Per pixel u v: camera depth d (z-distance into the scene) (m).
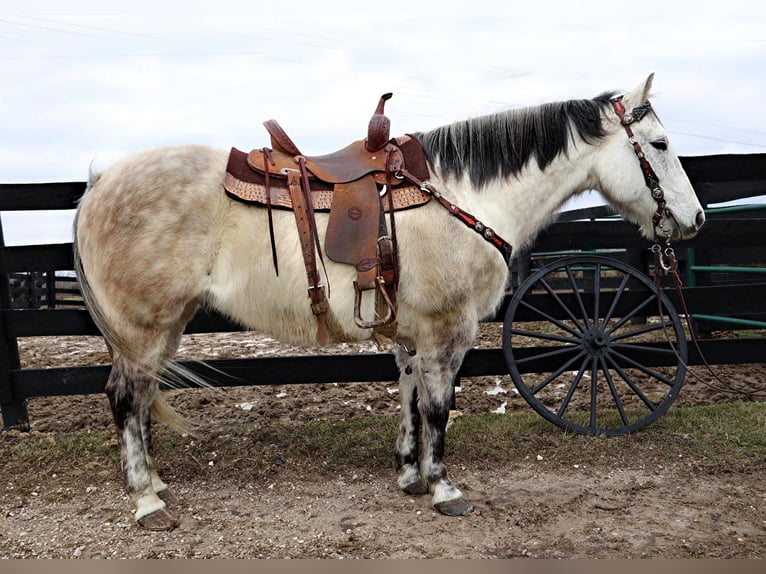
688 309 3.94
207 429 3.66
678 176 2.91
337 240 2.48
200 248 2.52
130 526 2.53
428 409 2.63
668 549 2.28
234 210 2.54
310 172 2.56
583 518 2.54
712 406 3.85
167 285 2.47
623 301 3.97
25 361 5.89
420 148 2.71
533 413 3.85
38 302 9.54
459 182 2.75
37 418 3.97
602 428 3.48
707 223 4.04
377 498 2.79
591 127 2.91
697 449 3.23
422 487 2.83
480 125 2.82
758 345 3.97
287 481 2.99
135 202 2.47
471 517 2.57
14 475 3.05
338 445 3.37
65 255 3.62
